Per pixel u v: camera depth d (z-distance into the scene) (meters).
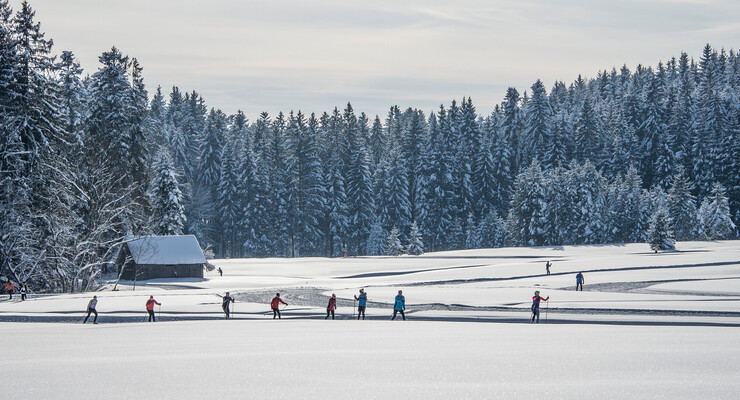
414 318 29.39
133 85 75.56
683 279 47.28
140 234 65.50
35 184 47.97
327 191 115.62
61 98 53.72
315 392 10.13
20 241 46.00
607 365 12.35
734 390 9.79
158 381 11.20
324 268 75.75
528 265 66.44
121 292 47.16
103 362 13.70
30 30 50.50
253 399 9.70
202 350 16.00
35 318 30.58
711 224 104.75
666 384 10.31
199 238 106.25
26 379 11.53
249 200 111.00
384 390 10.20
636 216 106.38
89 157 61.34
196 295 42.94
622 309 30.50
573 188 106.56
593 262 65.94
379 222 115.31
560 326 23.83
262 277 66.38
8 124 45.88
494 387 10.30
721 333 19.52
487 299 36.81
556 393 9.75
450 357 13.82
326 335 20.00
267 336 19.89
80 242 52.28
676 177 107.81
